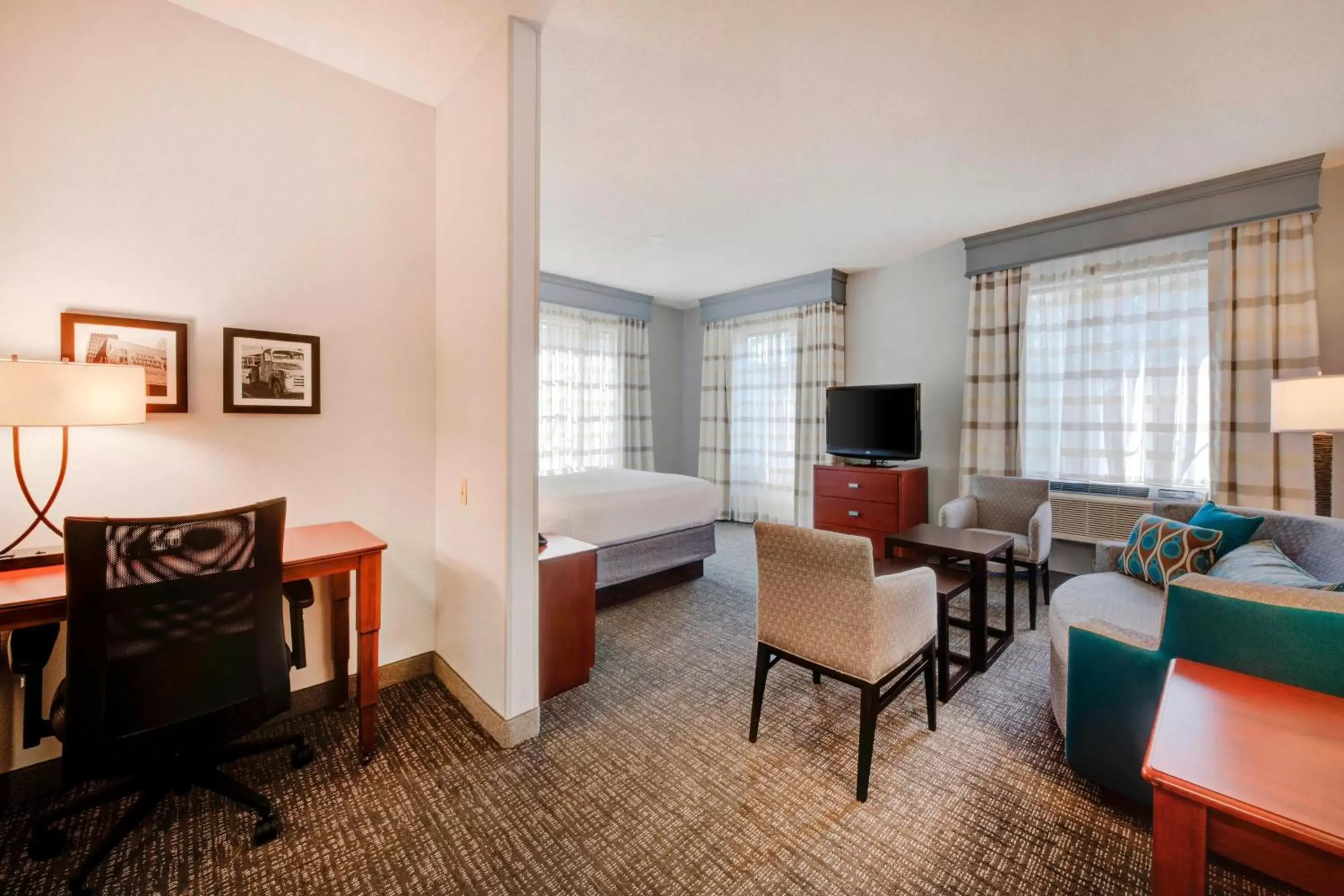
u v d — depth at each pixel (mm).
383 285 2361
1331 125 2568
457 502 2307
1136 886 1359
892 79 2232
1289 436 2996
